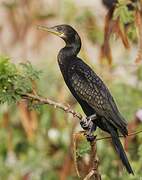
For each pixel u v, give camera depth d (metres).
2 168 15.74
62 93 15.31
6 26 16.42
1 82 10.69
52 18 16.33
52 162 15.64
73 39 11.83
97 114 11.30
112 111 11.33
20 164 15.77
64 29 11.81
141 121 14.02
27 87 10.69
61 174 14.50
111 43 14.95
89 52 15.60
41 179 15.64
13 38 16.33
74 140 10.84
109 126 11.19
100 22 15.88
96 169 10.65
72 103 15.27
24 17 16.42
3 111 15.45
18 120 15.61
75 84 11.59
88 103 11.48
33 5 16.45
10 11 16.39
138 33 12.43
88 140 10.82
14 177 15.74
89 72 11.63
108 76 15.01
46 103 10.62
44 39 16.36
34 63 15.87
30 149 15.78
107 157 14.48
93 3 16.30
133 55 15.16
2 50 16.30
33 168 15.72
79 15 15.96
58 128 15.36
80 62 11.75
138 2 12.44
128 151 13.94
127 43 12.50
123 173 13.95
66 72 11.74
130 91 14.81
